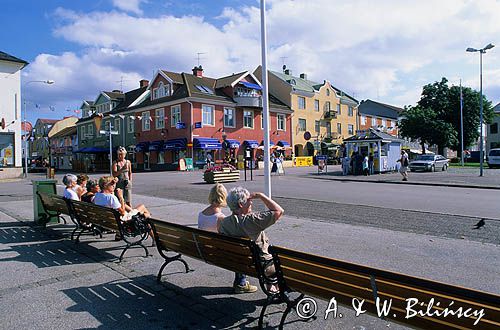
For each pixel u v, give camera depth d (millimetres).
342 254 6027
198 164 38281
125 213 6816
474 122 50906
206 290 4645
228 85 42312
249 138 43656
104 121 51375
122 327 3684
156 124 42094
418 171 30250
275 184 19562
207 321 3803
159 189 17109
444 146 49500
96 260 5969
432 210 10438
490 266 5348
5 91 27859
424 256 5871
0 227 8633
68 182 7820
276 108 47219
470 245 6492
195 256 4598
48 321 3828
